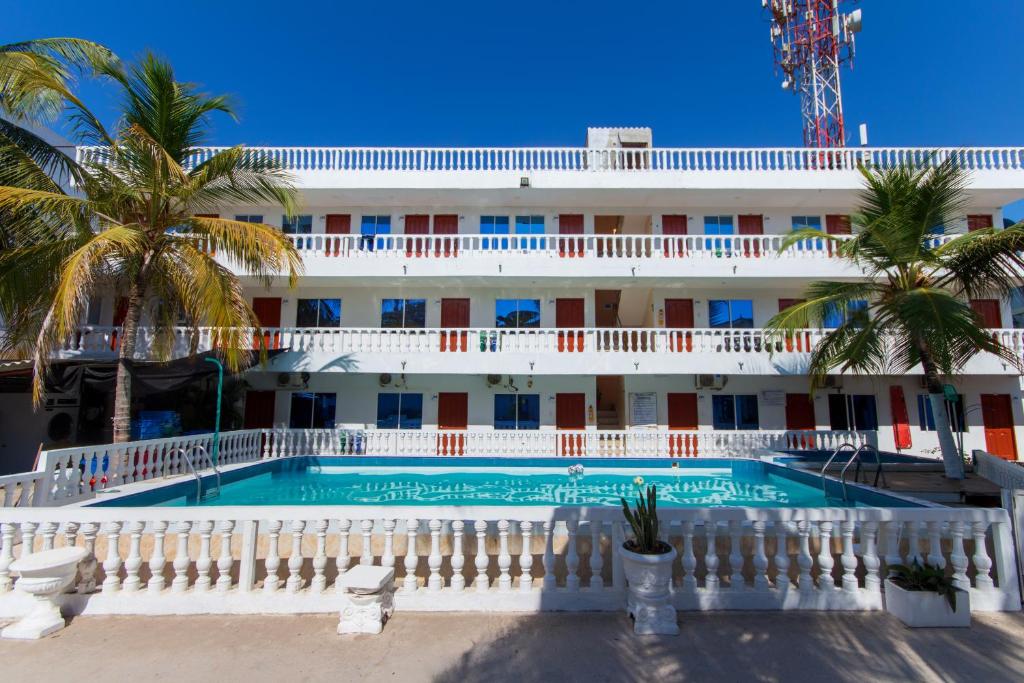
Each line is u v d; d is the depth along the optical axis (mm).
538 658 4156
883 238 10883
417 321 19844
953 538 5242
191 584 5719
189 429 15938
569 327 19422
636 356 17328
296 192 14125
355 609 4660
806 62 26859
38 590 4531
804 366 17031
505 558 5234
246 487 13461
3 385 14367
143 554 6207
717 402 19297
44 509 5156
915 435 18656
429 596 5090
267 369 17000
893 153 18156
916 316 9852
